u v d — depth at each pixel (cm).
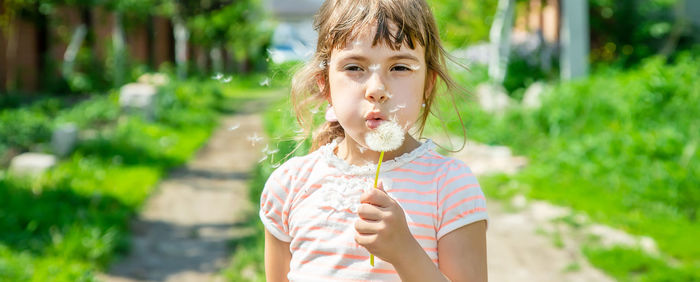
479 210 131
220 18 2780
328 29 130
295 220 140
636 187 580
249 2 3062
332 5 132
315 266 133
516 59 1323
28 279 384
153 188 693
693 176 577
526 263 444
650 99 767
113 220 530
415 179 135
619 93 834
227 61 3934
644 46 1279
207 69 3412
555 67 1297
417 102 126
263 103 1902
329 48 130
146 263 461
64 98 1548
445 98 157
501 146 855
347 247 131
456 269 128
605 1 1291
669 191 561
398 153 139
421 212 131
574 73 1017
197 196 679
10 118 895
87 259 444
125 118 1109
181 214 603
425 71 132
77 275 401
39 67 1644
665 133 660
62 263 420
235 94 2258
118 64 1725
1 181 604
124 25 1847
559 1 1582
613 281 408
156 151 896
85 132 962
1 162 717
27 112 1024
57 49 1745
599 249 452
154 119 1162
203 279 432
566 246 477
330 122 154
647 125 736
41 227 493
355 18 123
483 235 133
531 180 655
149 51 2497
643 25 1280
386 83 122
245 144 1072
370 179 136
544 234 503
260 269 427
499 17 1180
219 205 642
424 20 130
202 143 1061
